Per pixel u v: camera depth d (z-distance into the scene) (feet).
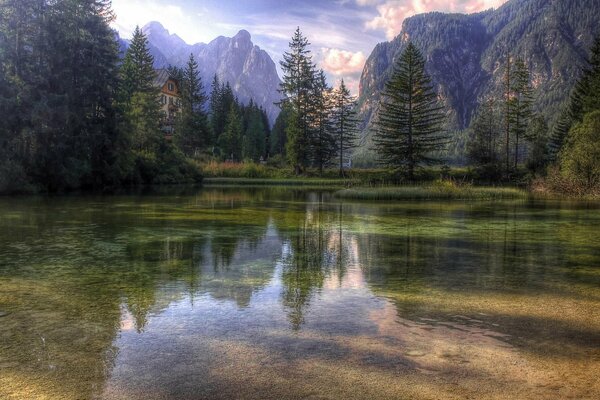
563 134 196.44
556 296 23.49
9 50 98.84
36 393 12.98
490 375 14.16
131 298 22.76
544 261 32.86
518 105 192.03
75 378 13.92
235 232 46.68
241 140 298.76
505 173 183.73
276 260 32.83
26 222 52.90
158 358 15.40
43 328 18.34
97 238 41.93
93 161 118.11
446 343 16.83
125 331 18.04
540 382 13.71
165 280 26.61
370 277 27.66
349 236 44.73
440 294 23.81
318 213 67.26
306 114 214.90
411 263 32.07
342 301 22.41
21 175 96.22
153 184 149.89
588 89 168.45
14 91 96.22
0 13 98.78
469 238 43.80
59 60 104.63
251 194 109.81
